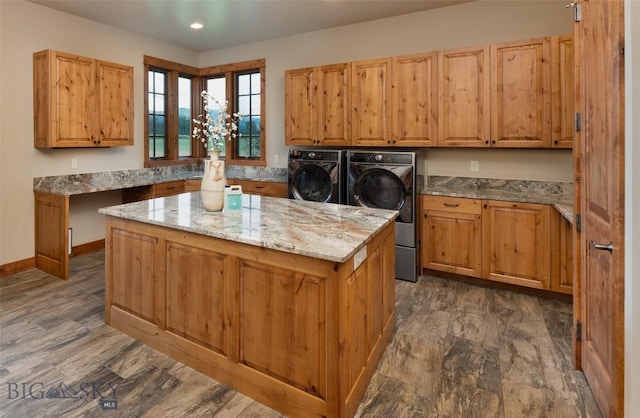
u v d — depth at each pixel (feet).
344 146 14.57
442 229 12.02
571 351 7.94
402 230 12.16
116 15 13.80
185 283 7.30
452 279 12.33
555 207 10.09
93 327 8.86
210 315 6.99
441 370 7.29
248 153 18.57
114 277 8.66
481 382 6.91
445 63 11.95
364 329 6.52
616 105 4.88
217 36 16.38
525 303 10.44
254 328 6.44
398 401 6.40
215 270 6.85
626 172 4.72
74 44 13.78
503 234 11.07
